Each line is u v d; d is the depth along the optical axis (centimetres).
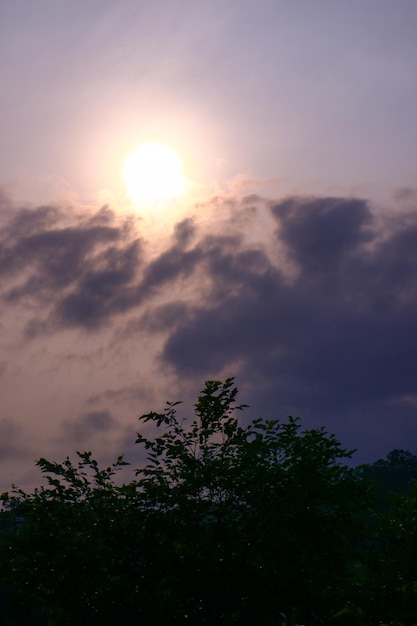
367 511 1553
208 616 1473
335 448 1588
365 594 1335
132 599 1468
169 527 1519
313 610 1417
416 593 1269
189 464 1577
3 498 1590
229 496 1566
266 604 1437
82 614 1484
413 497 1537
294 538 1462
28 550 1500
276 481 1523
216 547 1484
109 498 1582
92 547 1500
